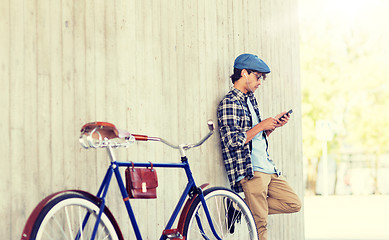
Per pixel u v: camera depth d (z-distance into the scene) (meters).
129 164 3.48
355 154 27.33
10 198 3.32
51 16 3.61
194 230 4.57
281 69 6.23
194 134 4.74
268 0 6.00
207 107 4.90
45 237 3.46
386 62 23.28
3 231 3.27
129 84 4.14
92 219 3.70
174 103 4.55
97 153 3.88
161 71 4.43
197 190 3.92
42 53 3.54
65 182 3.64
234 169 4.77
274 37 6.10
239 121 4.75
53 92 3.60
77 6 3.79
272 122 4.62
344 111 24.09
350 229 10.16
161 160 4.41
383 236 9.08
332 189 27.31
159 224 4.36
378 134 24.19
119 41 4.08
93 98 3.86
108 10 4.01
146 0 4.33
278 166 6.04
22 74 3.42
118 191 4.01
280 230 6.02
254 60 4.77
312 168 26.16
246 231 5.25
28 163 3.43
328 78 23.53
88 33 3.85
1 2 3.33
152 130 4.33
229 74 5.21
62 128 3.64
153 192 3.58
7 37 3.35
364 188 27.19
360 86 23.48
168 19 4.54
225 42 5.20
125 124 4.09
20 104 3.40
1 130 3.29
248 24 5.59
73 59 3.74
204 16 4.94
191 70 4.75
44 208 2.96
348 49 23.39
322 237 8.99
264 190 4.74
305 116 24.00
